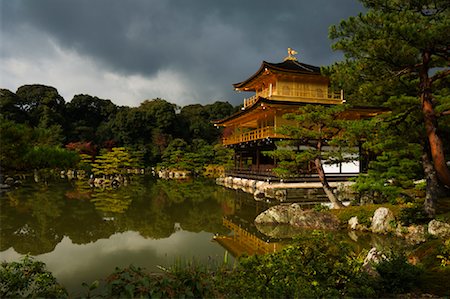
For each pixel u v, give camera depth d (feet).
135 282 12.85
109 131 254.27
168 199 90.12
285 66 120.06
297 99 113.29
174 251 42.11
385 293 20.80
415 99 46.21
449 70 38.01
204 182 148.46
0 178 98.94
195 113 301.22
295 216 55.88
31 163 57.41
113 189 112.68
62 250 42.91
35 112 239.71
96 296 13.01
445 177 35.53
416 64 37.73
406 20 33.32
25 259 20.93
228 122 149.38
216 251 41.98
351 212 53.88
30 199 85.46
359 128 52.44
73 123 254.47
